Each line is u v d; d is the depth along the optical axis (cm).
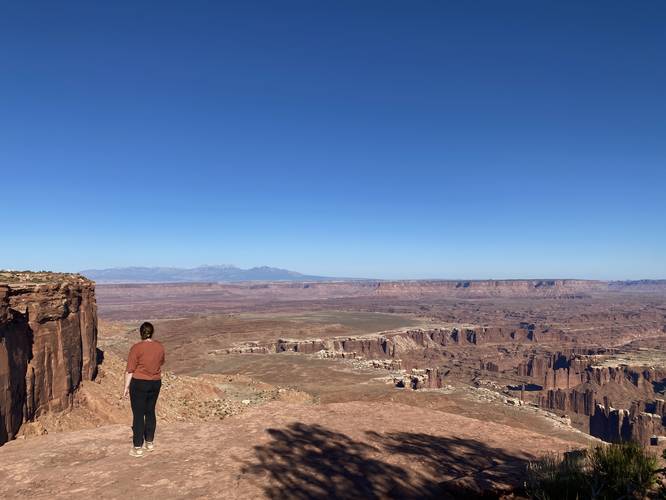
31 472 845
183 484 779
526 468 799
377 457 901
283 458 891
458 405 8800
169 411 3841
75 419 3105
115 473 828
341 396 9181
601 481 699
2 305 2420
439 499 743
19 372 2620
